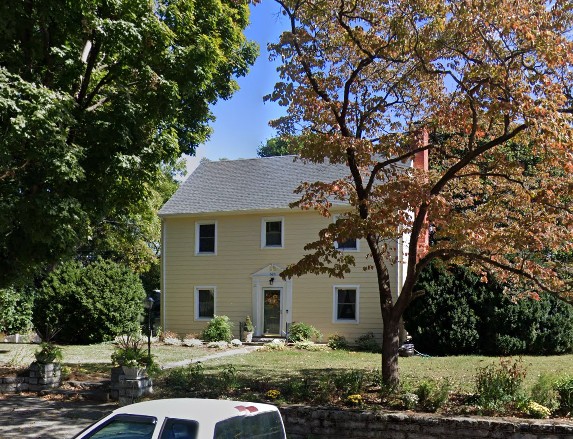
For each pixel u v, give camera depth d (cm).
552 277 1142
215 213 2784
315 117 1266
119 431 576
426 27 1133
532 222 1096
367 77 1322
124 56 1322
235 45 2016
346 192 1248
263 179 2917
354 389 1169
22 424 1109
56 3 1250
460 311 2088
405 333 2405
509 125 1163
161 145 1430
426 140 1436
